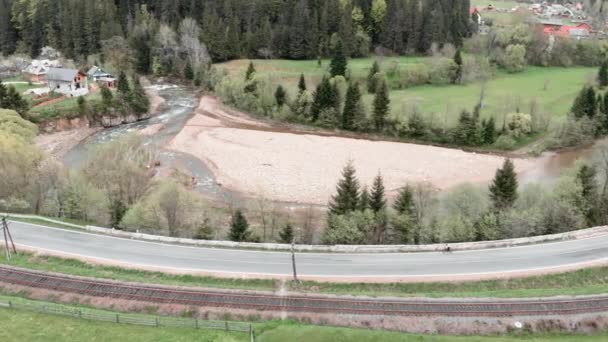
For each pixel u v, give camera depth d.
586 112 99.00
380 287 43.69
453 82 130.00
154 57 143.88
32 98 107.19
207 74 133.38
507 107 104.75
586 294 41.69
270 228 62.00
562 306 40.06
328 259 48.44
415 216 56.41
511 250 50.38
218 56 142.00
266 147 96.25
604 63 118.00
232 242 51.50
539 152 95.19
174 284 42.81
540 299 40.59
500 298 40.56
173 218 55.81
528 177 84.06
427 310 39.16
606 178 61.34
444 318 38.41
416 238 54.88
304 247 50.75
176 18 152.25
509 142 96.44
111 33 142.75
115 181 63.47
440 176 83.62
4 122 78.94
